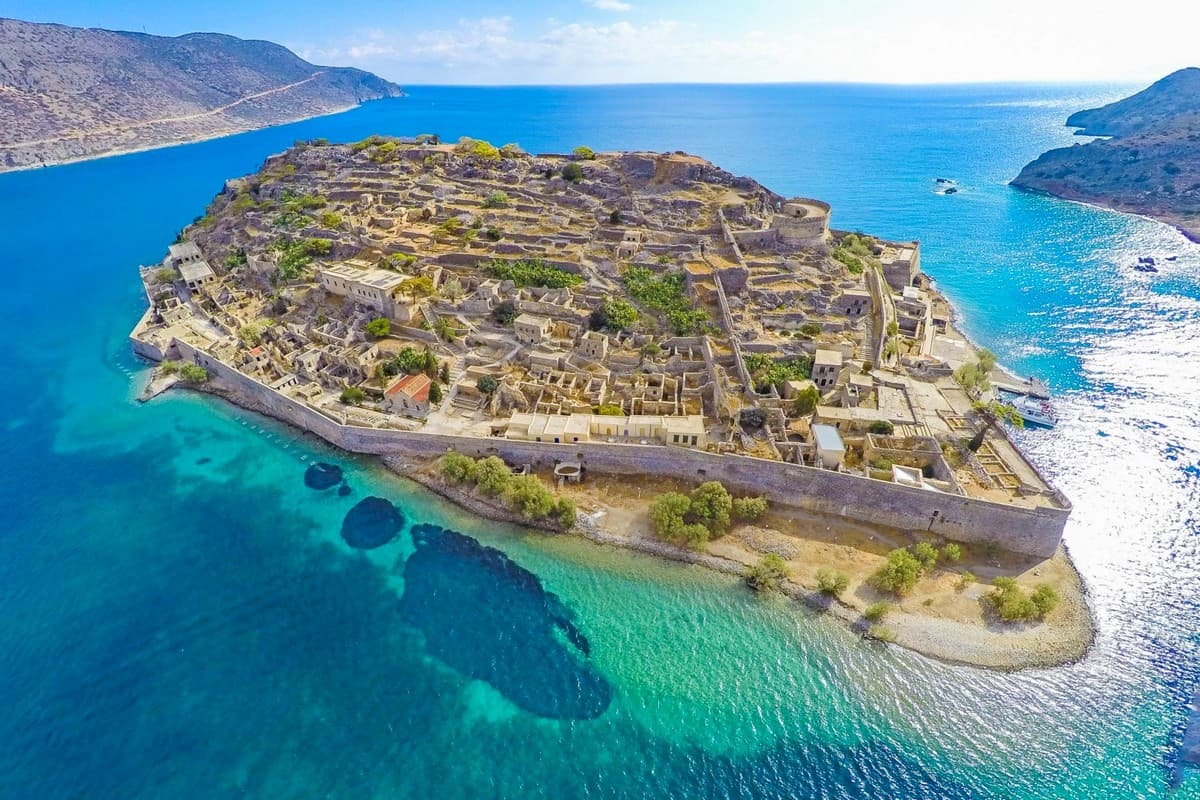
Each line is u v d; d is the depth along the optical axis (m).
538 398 106.88
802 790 59.84
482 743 63.69
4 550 85.94
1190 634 74.38
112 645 73.19
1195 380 124.50
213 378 125.06
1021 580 80.75
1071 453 103.94
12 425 112.81
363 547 86.94
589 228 144.62
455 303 124.88
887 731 64.88
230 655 72.12
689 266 128.00
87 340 145.00
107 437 109.50
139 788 59.62
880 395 102.44
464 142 186.50
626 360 111.69
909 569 78.25
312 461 103.12
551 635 74.81
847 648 72.88
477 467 94.12
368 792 59.44
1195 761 61.47
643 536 87.50
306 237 149.75
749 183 153.38
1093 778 60.56
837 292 123.38
